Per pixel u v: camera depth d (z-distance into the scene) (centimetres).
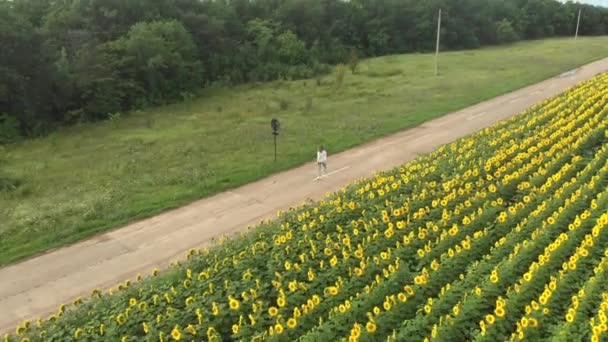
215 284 1031
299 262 1105
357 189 1509
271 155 2208
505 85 3425
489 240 1121
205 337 884
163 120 3297
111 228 1567
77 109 3434
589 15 7938
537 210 1205
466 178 1496
